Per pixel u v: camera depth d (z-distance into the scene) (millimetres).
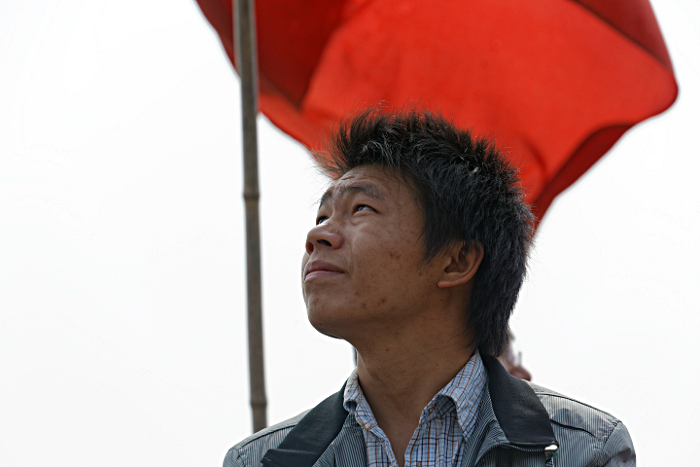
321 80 3949
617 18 3877
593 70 3945
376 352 1835
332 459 1827
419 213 1831
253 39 2873
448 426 1774
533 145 3979
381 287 1772
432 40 4066
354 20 4012
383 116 2010
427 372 1837
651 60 3852
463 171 1884
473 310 1881
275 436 2010
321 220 1951
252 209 2752
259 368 2666
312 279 1806
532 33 4023
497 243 1889
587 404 1852
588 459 1707
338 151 2061
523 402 1781
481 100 4039
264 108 3885
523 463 1686
